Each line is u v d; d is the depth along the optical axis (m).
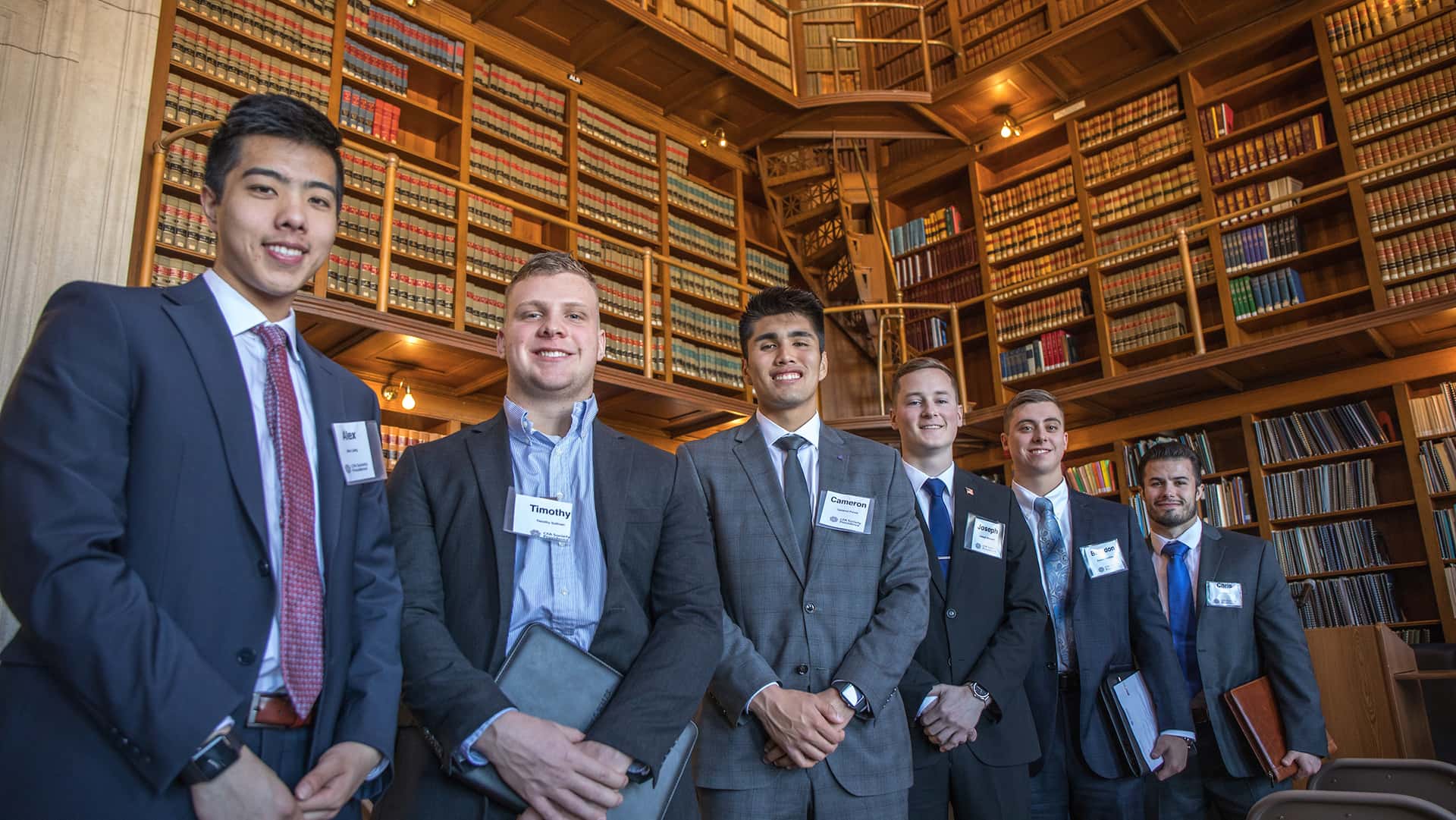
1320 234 6.20
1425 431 5.44
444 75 6.36
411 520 1.56
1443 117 5.56
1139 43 6.88
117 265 4.35
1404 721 3.15
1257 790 2.76
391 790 1.43
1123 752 2.47
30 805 0.97
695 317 7.38
